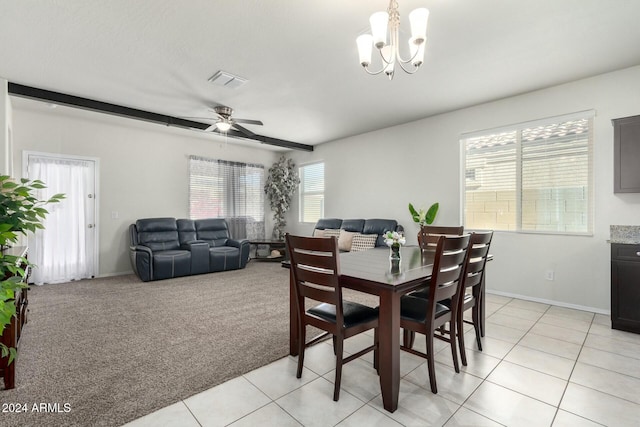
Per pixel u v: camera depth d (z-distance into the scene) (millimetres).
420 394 1798
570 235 3396
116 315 3145
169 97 3789
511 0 2041
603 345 2441
